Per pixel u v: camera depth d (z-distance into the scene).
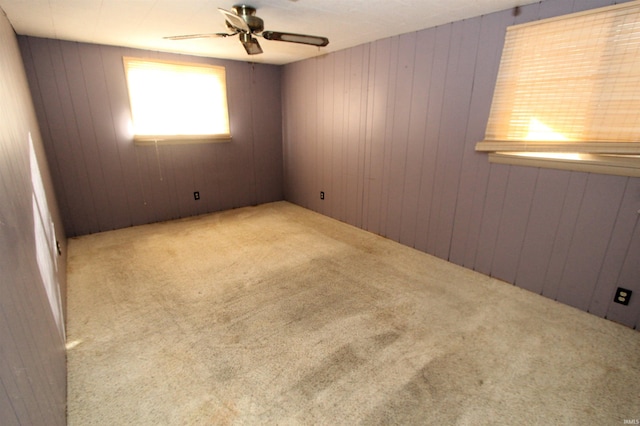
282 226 4.07
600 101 1.99
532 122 2.31
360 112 3.66
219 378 1.68
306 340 1.97
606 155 2.03
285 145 5.05
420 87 2.99
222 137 4.44
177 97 3.98
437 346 1.92
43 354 1.25
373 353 1.86
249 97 4.59
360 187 3.87
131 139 3.79
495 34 2.41
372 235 3.76
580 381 1.67
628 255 2.04
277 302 2.37
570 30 2.04
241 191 4.86
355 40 3.28
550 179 2.31
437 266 2.99
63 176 3.47
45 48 3.15
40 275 1.48
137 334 2.01
